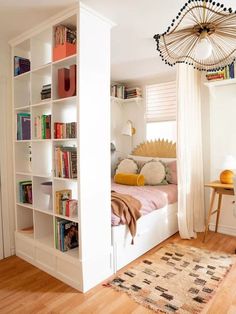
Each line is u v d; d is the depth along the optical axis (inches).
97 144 87.6
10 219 112.0
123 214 98.8
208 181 142.7
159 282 88.2
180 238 130.0
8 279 92.0
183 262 102.8
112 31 99.0
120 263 98.2
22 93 112.0
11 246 112.3
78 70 80.0
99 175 88.7
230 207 135.0
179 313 72.3
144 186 143.0
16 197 111.2
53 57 90.5
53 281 90.5
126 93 184.4
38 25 93.0
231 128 132.7
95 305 76.5
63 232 90.4
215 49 75.1
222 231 137.7
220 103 135.3
